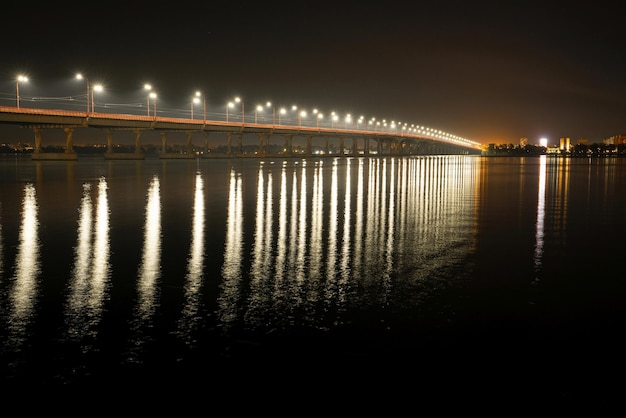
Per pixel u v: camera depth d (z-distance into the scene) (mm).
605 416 8023
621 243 21734
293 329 11234
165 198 39031
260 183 55281
